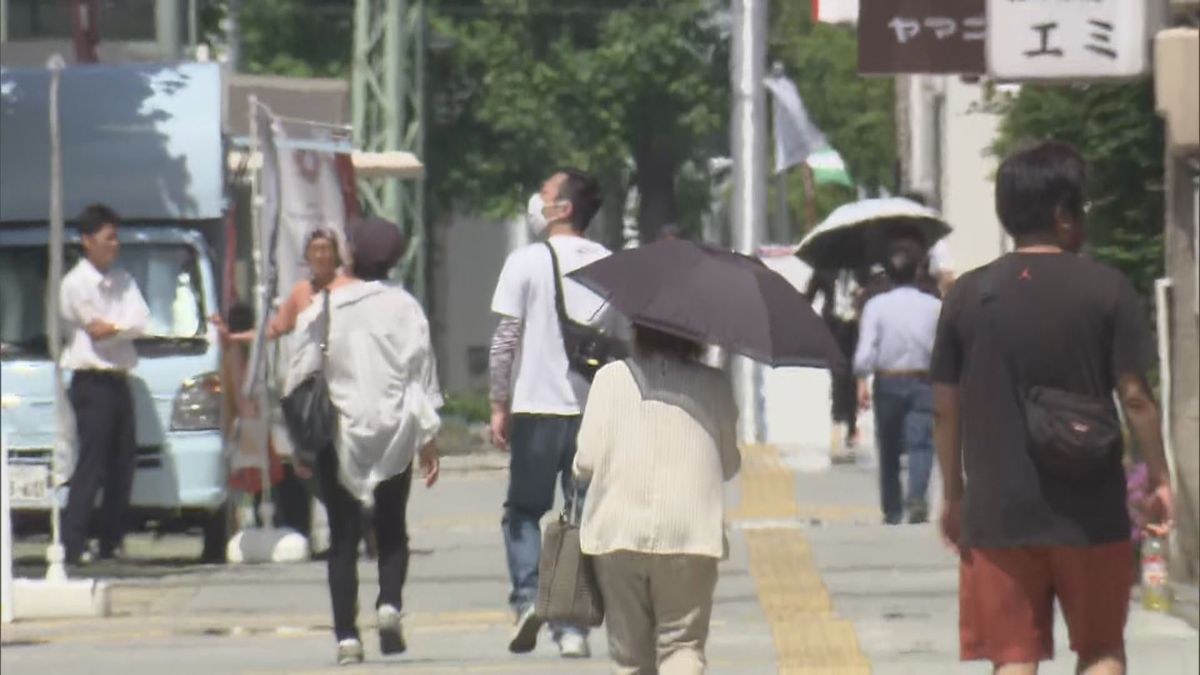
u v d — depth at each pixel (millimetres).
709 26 188250
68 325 68938
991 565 32344
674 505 35625
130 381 69562
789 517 79500
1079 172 32375
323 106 78750
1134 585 57281
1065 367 31859
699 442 35812
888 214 101000
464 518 84312
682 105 188125
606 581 36031
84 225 68625
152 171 73250
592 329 48156
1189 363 55719
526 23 186125
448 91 186875
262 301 70625
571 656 48531
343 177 77938
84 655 52156
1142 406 31766
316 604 60812
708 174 196375
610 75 185500
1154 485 32000
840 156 184875
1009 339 31984
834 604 57469
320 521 84812
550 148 185375
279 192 70812
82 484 68125
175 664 49875
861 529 74188
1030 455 31859
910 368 77250
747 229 120250
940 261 98812
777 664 47469
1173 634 51250
